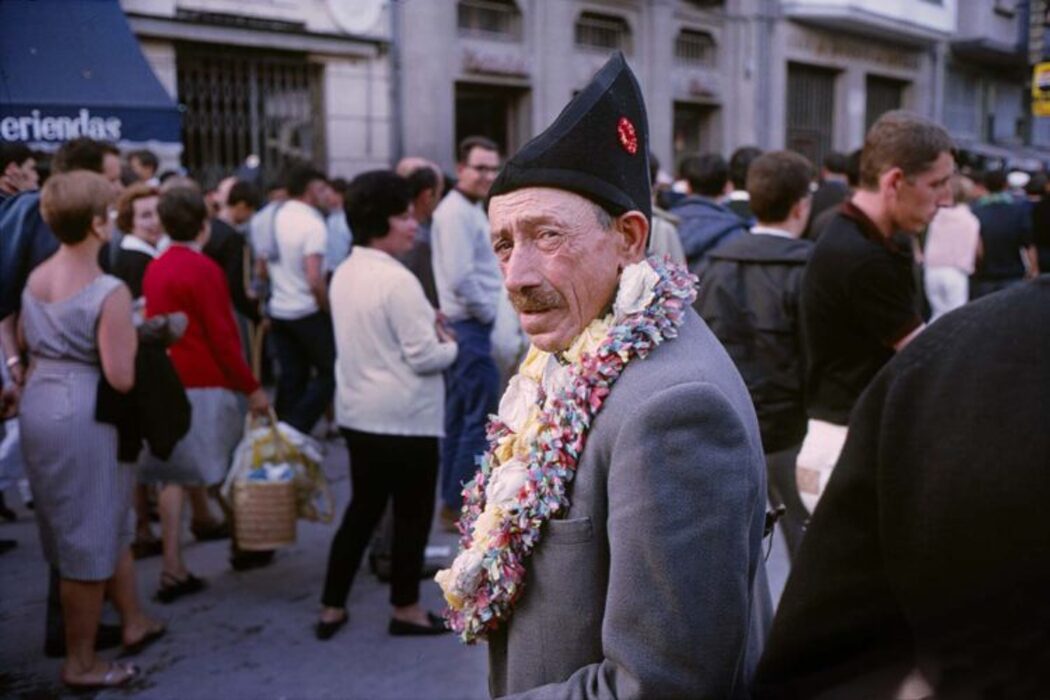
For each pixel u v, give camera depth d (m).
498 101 10.22
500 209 1.29
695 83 11.30
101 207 2.94
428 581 4.03
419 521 3.49
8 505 5.00
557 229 1.25
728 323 2.95
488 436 1.44
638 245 1.32
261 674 3.23
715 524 1.14
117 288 2.94
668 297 1.27
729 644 1.14
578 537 1.24
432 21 9.23
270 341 6.41
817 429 2.70
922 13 9.73
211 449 3.86
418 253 4.51
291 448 3.79
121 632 3.45
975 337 0.83
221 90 8.31
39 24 4.11
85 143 3.80
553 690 1.21
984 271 7.32
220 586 4.00
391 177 3.33
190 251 3.80
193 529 4.55
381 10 8.90
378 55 8.99
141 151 5.98
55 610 3.32
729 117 11.77
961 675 0.82
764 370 2.92
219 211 6.99
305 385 5.85
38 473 2.98
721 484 1.15
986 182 7.40
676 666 1.13
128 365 2.96
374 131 9.09
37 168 3.99
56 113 4.18
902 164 2.50
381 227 3.33
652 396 1.18
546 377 1.36
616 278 1.31
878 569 0.90
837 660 0.95
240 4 8.04
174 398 3.13
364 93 8.97
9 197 3.23
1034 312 0.82
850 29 11.32
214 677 3.21
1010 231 7.24
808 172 3.08
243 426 4.07
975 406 0.80
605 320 1.30
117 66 4.48
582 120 1.25
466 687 3.16
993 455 0.78
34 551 4.30
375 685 3.17
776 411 2.91
